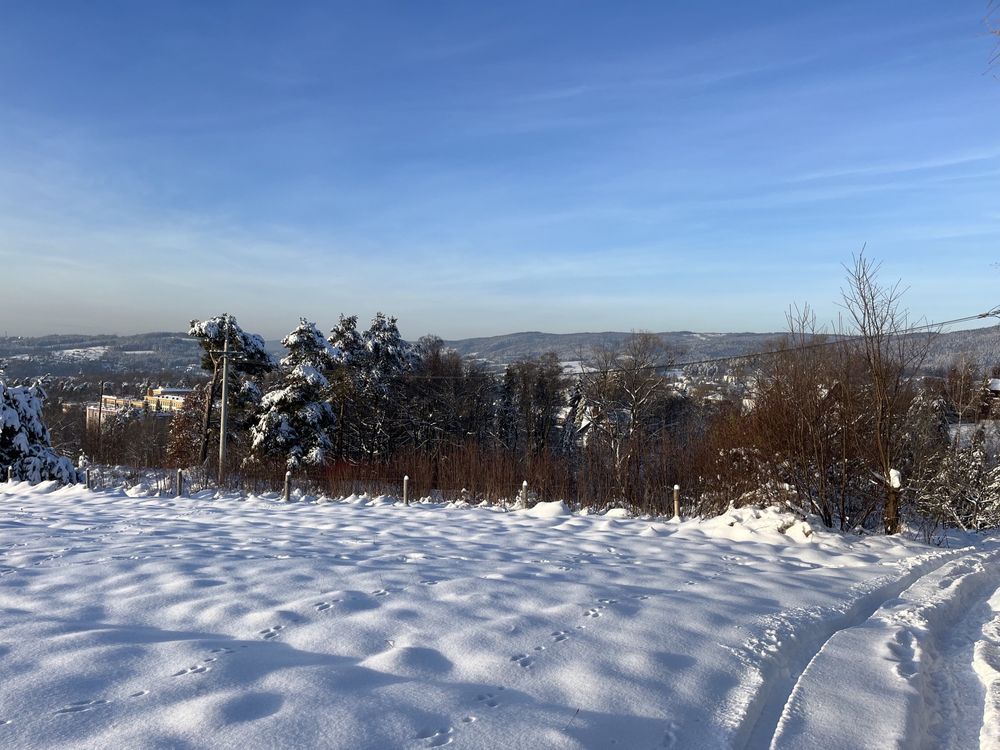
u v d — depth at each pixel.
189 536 11.68
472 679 4.68
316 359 38.66
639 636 5.73
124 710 3.90
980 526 18.39
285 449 34.22
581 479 22.77
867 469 14.77
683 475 20.50
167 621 5.98
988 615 7.84
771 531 12.88
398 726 3.82
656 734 4.05
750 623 6.42
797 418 14.98
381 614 6.15
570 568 8.98
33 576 7.84
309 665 4.73
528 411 51.06
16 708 3.90
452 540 11.90
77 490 21.17
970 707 5.09
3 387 27.34
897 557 11.23
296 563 8.65
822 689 5.08
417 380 47.66
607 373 42.72
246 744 3.53
